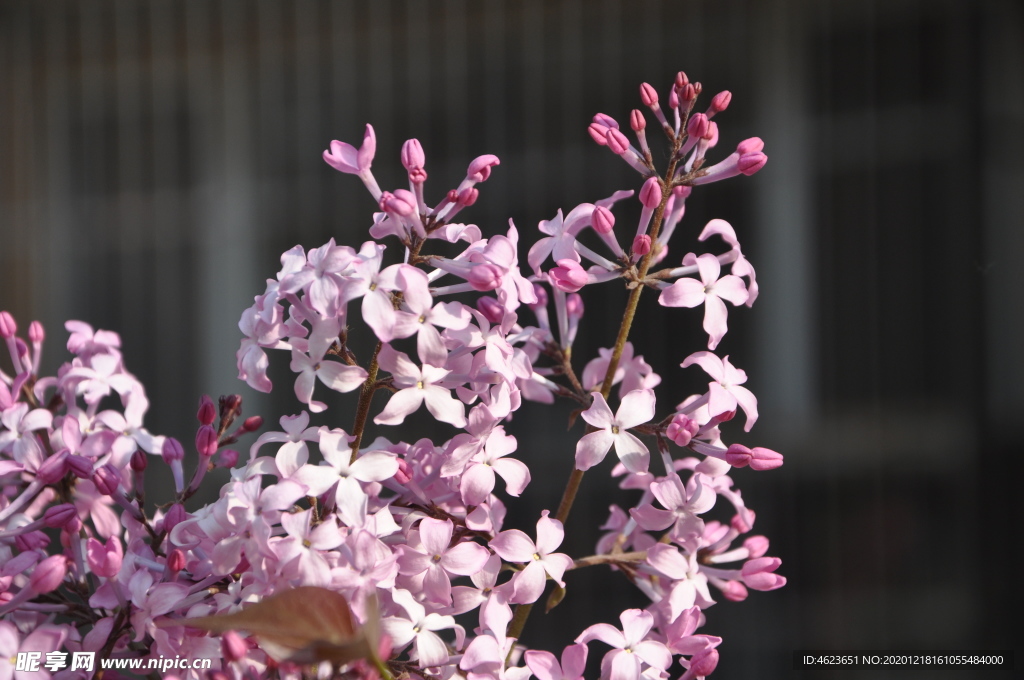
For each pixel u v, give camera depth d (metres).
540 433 1.39
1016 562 1.31
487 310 0.52
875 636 1.33
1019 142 1.40
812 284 1.46
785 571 1.37
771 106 1.50
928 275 1.41
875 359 1.42
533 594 0.53
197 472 0.55
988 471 1.33
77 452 0.54
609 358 0.57
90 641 0.52
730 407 0.53
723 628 1.34
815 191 1.48
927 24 1.44
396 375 0.52
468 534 0.54
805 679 1.29
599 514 1.34
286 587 0.51
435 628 0.52
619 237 1.50
